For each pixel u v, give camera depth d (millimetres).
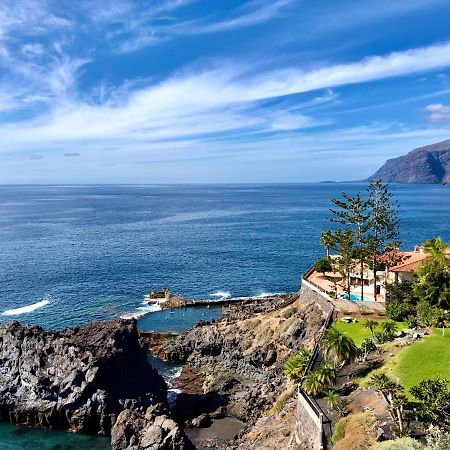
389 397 44000
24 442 61281
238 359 82062
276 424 56750
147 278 141625
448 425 37562
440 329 62219
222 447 59156
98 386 65000
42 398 64875
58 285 130750
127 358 70188
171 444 55156
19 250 179375
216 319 102562
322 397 49594
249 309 108500
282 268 156375
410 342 58656
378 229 87938
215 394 73375
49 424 64438
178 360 88438
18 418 65438
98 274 144250
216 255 176375
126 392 67062
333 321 75375
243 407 68438
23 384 66312
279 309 98875
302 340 78312
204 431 64625
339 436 41656
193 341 88500
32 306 111812
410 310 73125
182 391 75688
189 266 157750
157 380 72688
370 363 55469
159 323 104500
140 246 194125
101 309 111875
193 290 131000
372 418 41812
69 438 62500
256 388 73188
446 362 50031
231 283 138250
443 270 68000
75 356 66375
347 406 46219
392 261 88625
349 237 87562
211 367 83438
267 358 78438
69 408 63781
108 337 70438
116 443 57875
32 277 138000
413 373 48781
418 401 43281
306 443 45031
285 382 70562
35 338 69062
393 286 80188
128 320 76312
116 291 127250
